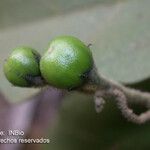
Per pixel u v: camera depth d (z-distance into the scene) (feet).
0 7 0.58
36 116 0.68
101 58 0.50
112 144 0.56
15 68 0.37
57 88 0.37
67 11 0.57
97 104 0.39
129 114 0.41
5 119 0.67
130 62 0.49
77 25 0.56
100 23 0.55
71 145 0.57
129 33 0.53
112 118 0.56
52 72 0.35
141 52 0.50
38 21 0.57
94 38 0.54
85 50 0.36
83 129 0.57
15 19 0.57
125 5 0.55
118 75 0.49
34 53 0.38
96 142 0.57
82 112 0.57
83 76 0.36
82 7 0.57
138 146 0.56
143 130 0.56
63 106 0.58
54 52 0.36
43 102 0.67
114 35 0.53
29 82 0.38
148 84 0.52
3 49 0.56
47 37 0.56
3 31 0.57
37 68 0.38
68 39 0.36
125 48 0.51
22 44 0.56
